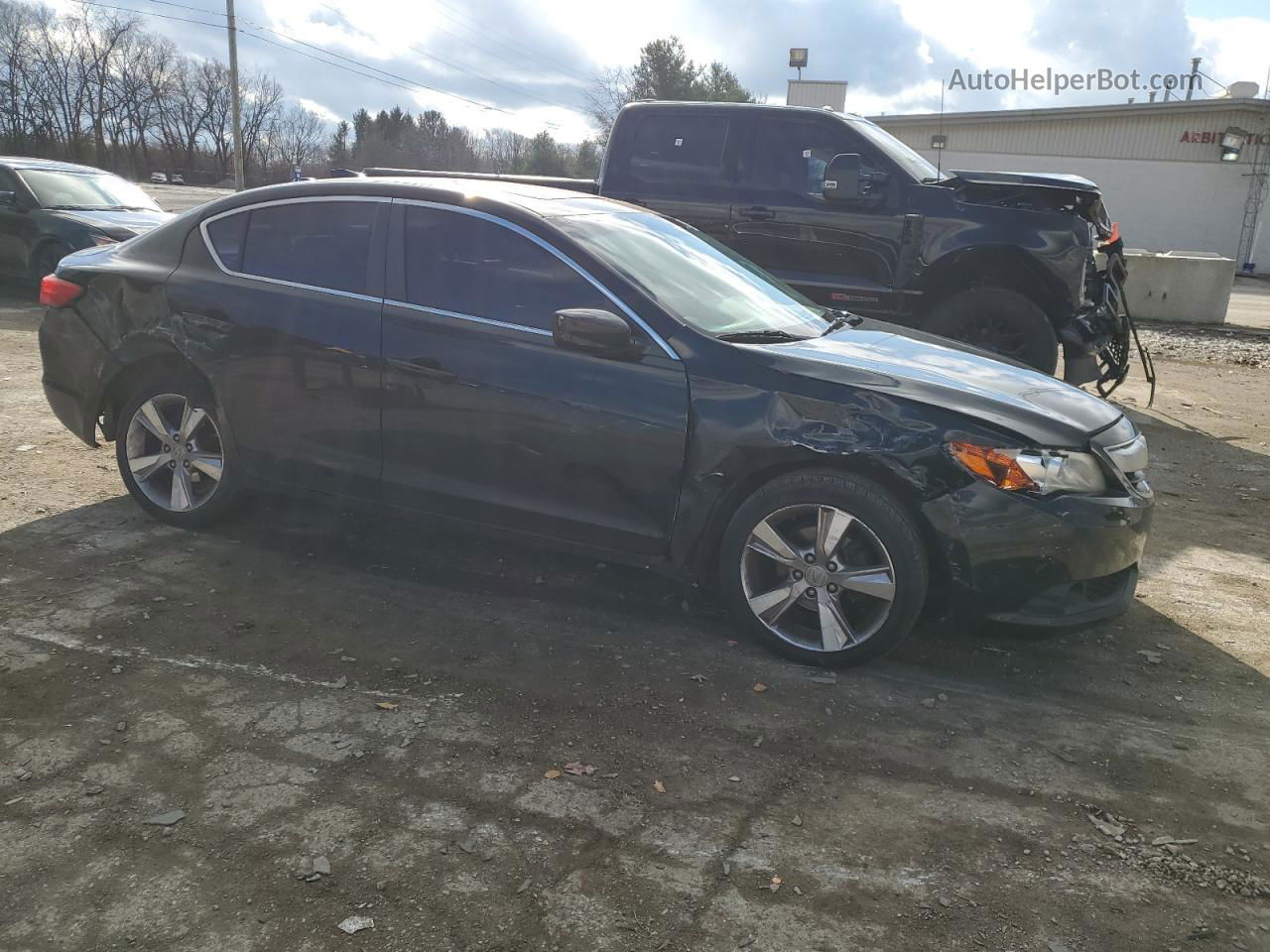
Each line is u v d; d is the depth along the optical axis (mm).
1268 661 3795
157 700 3189
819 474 3428
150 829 2562
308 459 4195
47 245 11500
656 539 3678
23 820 2578
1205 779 2979
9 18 80375
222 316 4266
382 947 2195
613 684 3420
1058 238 6832
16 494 5039
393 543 4629
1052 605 3387
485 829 2613
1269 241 33750
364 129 121062
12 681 3260
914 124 34719
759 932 2279
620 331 3518
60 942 2178
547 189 4535
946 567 3359
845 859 2553
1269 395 9789
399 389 3926
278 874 2414
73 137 86125
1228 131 32938
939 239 6965
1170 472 6656
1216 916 2389
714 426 3514
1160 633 4039
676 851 2557
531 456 3770
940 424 3336
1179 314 15398
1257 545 5168
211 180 95250
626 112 7719
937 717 3289
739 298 4141
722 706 3299
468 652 3623
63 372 4703
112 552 4352
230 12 37625
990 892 2445
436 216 3990
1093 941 2291
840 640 3494
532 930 2260
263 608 3900
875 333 4320
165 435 4551
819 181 7223
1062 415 3523
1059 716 3330
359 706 3211
